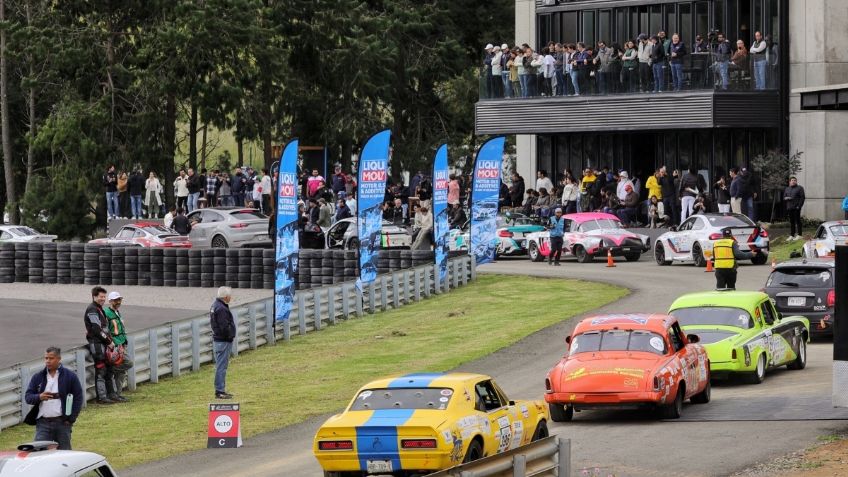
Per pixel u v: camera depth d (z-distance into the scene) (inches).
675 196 3262.8
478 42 5693.9
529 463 964.0
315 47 4849.9
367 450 1032.8
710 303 1619.1
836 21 3390.7
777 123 3395.7
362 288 2514.8
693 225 2883.9
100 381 1700.3
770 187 3284.9
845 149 3408.0
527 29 4033.0
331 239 3262.8
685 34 3570.4
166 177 4633.4
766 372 1691.7
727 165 3533.5
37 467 762.8
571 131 3535.9
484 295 2642.7
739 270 2719.0
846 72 3405.5
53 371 1170.6
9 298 2886.3
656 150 3666.3
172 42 4328.3
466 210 3789.4
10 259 3240.7
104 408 1675.7
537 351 1914.4
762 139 3472.0
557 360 1823.3
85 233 4367.6
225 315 1694.1
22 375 1594.5
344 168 5044.3
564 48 3538.4
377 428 1027.9
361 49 4781.0
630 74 3417.8
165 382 1875.0
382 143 2497.5
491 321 2269.9
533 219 3432.6
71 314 2559.1
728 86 3319.4
